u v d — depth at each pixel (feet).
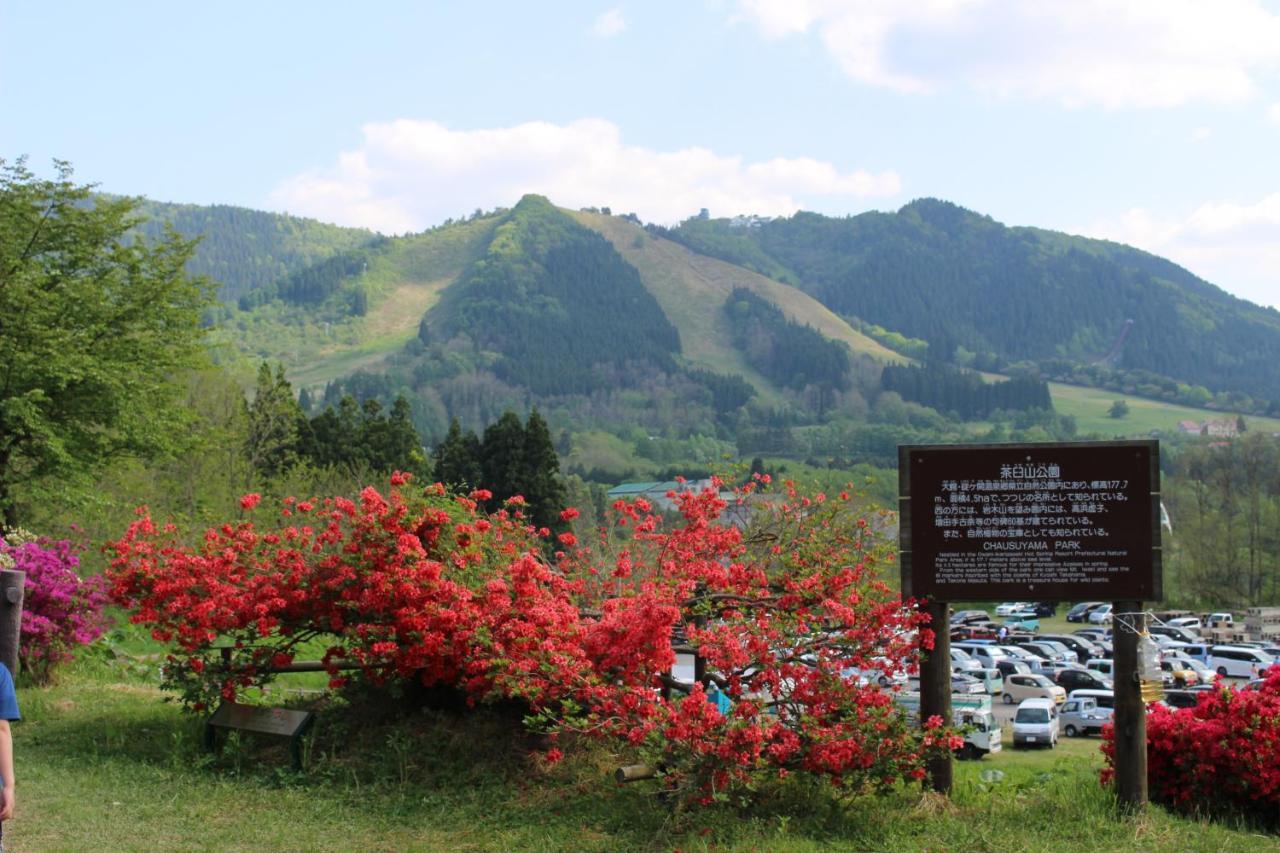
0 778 18.79
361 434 196.65
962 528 31.12
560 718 34.04
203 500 114.11
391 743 34.76
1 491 76.48
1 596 28.48
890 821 29.27
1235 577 231.91
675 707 29.66
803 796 30.63
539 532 41.75
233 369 154.10
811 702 29.86
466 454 185.16
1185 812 32.24
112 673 56.18
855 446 646.74
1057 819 29.78
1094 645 168.55
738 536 38.50
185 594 38.63
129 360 78.48
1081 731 101.35
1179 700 95.55
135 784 32.99
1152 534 30.25
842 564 36.06
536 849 27.20
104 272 79.56
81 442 77.25
